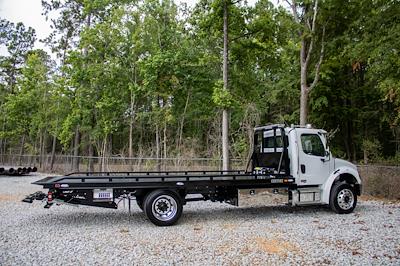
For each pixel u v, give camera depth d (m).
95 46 21.30
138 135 26.69
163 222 7.77
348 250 5.81
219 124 21.44
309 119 22.39
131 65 21.42
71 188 7.61
